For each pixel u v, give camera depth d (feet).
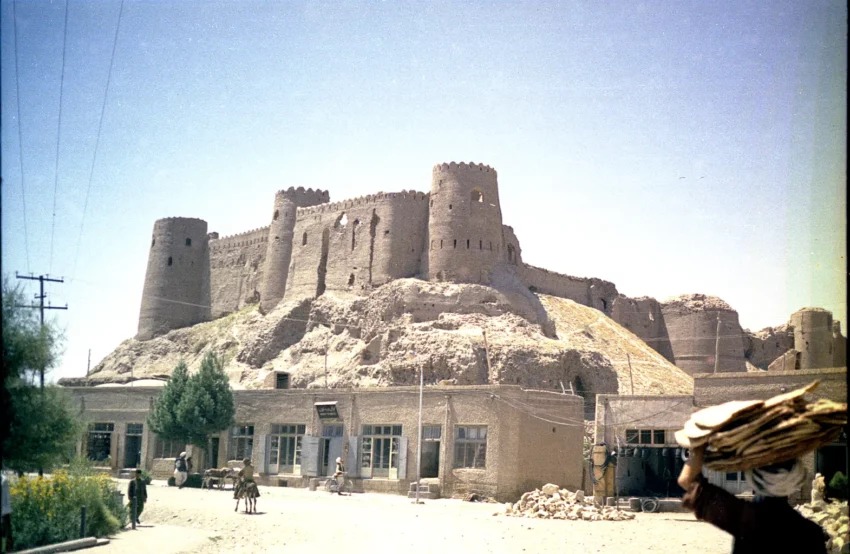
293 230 311.88
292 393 147.02
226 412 148.36
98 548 60.95
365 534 76.79
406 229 279.49
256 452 149.79
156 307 339.36
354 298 280.31
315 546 68.64
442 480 124.16
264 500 111.75
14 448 57.67
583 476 138.72
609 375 263.29
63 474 70.79
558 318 299.79
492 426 121.08
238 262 336.90
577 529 83.15
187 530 76.33
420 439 122.93
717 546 69.77
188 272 345.72
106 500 74.59
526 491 121.39
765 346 365.40
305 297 293.64
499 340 245.45
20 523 58.34
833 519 52.11
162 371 312.29
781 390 98.22
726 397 102.68
